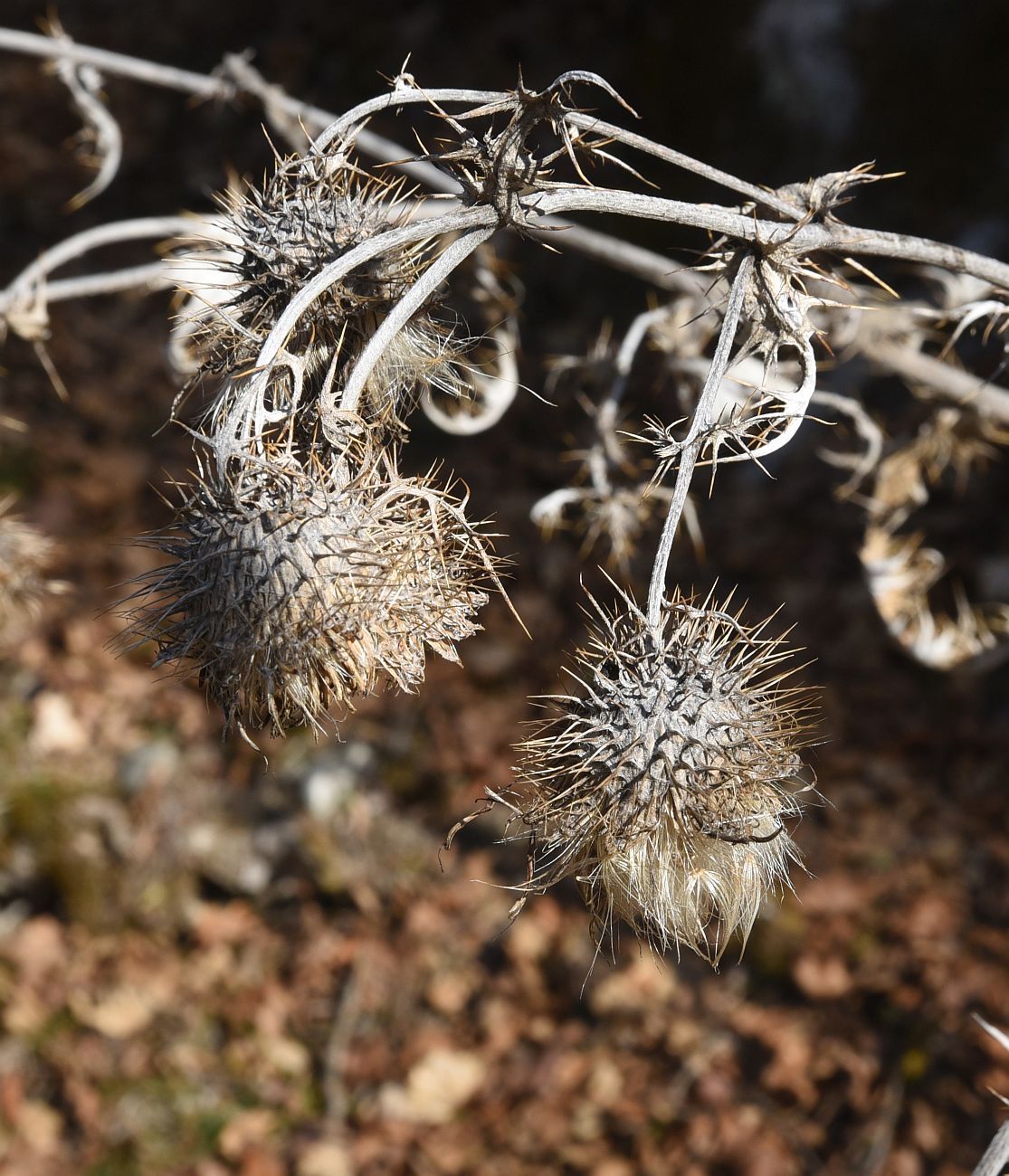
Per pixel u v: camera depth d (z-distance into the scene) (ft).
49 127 32.07
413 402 6.07
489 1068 16.75
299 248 5.54
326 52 31.76
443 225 4.95
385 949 17.80
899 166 23.56
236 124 31.04
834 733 19.56
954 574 19.81
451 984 17.47
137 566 22.13
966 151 22.90
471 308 10.06
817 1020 16.66
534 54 29.04
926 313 7.74
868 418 9.87
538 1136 16.07
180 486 5.19
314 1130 16.20
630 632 5.05
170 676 5.20
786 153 24.48
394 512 4.97
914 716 19.60
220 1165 15.80
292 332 5.49
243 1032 17.06
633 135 5.02
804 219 5.32
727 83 25.18
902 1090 15.75
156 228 9.36
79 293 9.15
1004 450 20.66
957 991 16.48
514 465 23.62
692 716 4.81
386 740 19.81
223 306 5.68
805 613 20.95
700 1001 17.06
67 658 20.59
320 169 5.68
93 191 10.49
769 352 5.36
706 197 24.88
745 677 5.00
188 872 18.19
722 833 4.75
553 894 18.28
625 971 17.33
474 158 4.92
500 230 5.06
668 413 11.10
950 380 9.55
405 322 4.96
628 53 27.27
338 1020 17.22
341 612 4.76
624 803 4.78
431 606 4.93
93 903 17.83
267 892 18.26
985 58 22.86
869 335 9.50
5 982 17.17
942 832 18.25
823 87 24.06
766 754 4.85
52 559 22.08
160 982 17.39
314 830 18.54
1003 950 16.85
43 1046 16.70
